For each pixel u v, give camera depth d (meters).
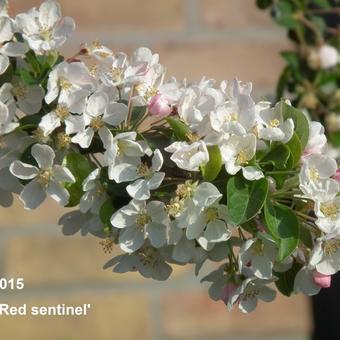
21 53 1.01
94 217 1.02
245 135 0.97
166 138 1.00
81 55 1.05
